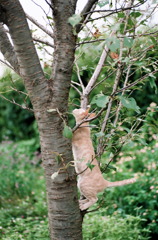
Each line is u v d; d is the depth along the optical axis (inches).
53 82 76.2
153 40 77.5
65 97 76.7
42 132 77.4
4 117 369.1
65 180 77.4
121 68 82.6
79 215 81.1
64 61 74.9
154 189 174.9
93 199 87.4
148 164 200.4
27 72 74.7
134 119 88.3
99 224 140.9
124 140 84.8
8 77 89.1
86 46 73.3
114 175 198.2
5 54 82.5
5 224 162.7
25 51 73.1
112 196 186.9
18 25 71.2
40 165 296.0
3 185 229.3
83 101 96.1
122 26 68.2
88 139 91.4
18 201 217.9
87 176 87.2
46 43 92.7
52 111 75.5
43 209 187.9
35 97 76.0
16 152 286.4
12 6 70.2
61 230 79.0
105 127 89.7
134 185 183.8
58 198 78.0
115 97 71.7
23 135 360.5
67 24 73.9
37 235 137.6
